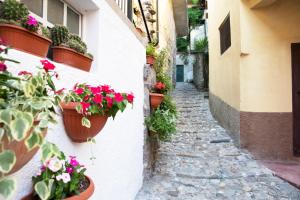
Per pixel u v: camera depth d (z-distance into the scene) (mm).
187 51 15102
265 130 4160
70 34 1683
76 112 1355
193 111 7773
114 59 2307
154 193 3053
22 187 1101
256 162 3967
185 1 9898
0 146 753
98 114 1415
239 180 3361
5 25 1098
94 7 1923
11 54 1059
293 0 4051
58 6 1787
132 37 2898
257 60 4191
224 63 5742
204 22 13609
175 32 13281
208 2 8047
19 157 853
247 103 4316
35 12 1577
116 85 2346
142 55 3428
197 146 4777
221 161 4020
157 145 4203
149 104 3742
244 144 4402
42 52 1258
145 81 3553
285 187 3098
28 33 1159
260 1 3844
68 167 1205
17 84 866
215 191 3090
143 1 5188
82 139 1509
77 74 1594
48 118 884
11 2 1165
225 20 5547
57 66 1379
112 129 2174
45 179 1032
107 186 2053
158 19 6391
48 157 830
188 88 12586
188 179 3461
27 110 818
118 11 2416
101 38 2008
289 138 4074
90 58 1785
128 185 2645
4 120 703
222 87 6020
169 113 3887
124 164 2510
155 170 3783
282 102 4102
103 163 1973
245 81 4328
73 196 1117
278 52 4113
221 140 4973
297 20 4051
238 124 4559
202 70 11992
